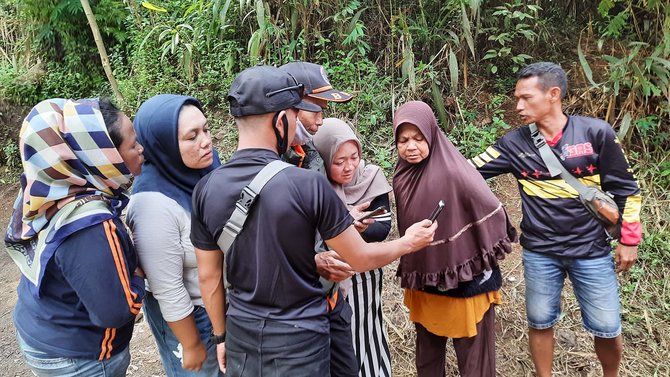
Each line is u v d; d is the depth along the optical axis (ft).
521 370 8.08
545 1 13.41
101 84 18.42
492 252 5.90
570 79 12.27
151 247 4.83
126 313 4.48
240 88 3.97
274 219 3.75
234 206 3.87
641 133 10.82
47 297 4.51
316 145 5.81
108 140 4.36
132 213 4.99
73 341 4.55
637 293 8.98
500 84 12.44
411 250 4.57
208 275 4.40
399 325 8.91
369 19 13.20
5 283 12.30
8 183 17.22
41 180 4.22
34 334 4.58
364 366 6.16
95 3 18.03
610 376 7.00
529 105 6.17
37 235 4.43
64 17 17.67
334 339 5.15
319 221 3.90
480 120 11.96
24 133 4.24
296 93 4.08
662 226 9.91
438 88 12.12
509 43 12.85
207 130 5.20
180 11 15.49
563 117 6.27
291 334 3.94
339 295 5.29
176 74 15.14
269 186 3.77
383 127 12.12
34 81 18.37
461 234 5.90
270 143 4.08
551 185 6.31
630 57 10.54
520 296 9.18
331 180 5.80
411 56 11.47
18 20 20.74
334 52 13.03
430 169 5.96
